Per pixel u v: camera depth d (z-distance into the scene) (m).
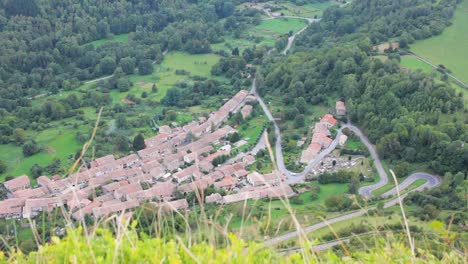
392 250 8.71
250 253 7.46
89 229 8.73
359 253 8.78
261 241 8.36
